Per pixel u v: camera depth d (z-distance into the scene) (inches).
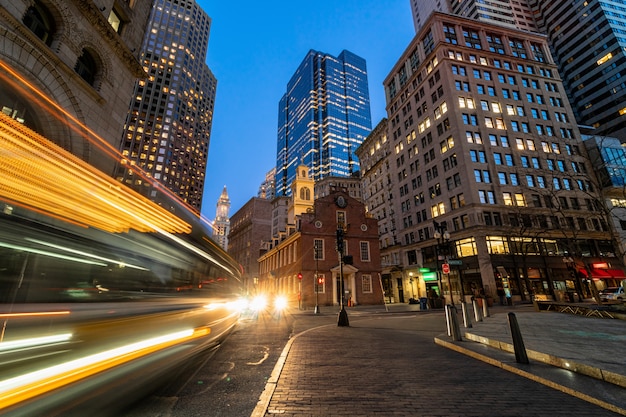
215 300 331.0
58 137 557.3
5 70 429.7
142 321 174.4
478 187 1547.7
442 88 1824.6
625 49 2842.0
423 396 187.2
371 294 1381.6
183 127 4352.9
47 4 563.2
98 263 148.7
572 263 1088.8
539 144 1784.0
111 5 746.8
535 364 246.2
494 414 159.8
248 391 206.1
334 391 197.2
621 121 2753.4
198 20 5064.0
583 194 1696.6
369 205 2600.9
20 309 108.7
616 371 197.9
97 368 135.0
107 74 704.4
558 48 3398.1
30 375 106.7
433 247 1704.0
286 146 7696.9
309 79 7076.8
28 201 121.7
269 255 2007.9
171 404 180.7
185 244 253.1
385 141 2433.6
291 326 608.1
